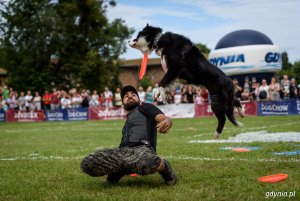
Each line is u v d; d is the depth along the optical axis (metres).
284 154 6.41
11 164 6.43
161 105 21.56
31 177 5.27
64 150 8.20
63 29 38.19
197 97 21.16
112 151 4.27
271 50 28.44
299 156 6.18
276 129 11.17
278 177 4.49
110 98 24.38
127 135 4.49
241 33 29.39
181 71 6.25
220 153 6.75
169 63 6.28
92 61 39.25
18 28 37.25
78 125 18.27
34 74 37.69
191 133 11.33
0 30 37.06
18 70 38.03
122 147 4.36
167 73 6.31
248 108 19.77
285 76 20.23
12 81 37.72
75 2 38.22
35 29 37.28
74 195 4.17
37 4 37.41
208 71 6.09
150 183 4.66
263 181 4.43
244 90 21.31
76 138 11.30
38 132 14.48
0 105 27.56
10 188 4.62
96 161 4.21
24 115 25.50
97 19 39.78
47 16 36.97
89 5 38.56
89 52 39.28
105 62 42.50
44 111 25.02
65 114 24.36
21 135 13.26
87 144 9.42
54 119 24.72
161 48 6.39
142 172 4.19
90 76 41.31
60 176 5.27
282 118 16.30
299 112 18.59
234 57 28.52
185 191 4.15
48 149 8.53
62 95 25.83
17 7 37.03
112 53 43.25
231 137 9.55
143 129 4.46
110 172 4.31
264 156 6.29
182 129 12.97
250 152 6.75
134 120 4.53
